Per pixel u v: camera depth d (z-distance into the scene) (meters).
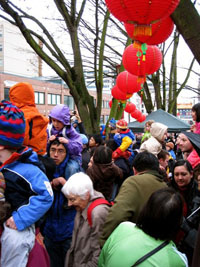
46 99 36.97
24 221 1.82
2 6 4.93
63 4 5.57
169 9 2.31
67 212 2.76
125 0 2.28
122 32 9.33
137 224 1.63
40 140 2.51
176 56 12.25
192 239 2.12
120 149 4.41
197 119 3.36
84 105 5.95
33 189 1.90
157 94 11.91
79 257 2.24
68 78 5.80
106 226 2.09
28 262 1.92
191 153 3.25
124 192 2.23
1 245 1.82
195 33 2.46
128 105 8.10
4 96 31.67
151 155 2.54
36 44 5.52
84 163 4.65
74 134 3.01
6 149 1.92
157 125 4.23
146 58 3.88
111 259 1.52
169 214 1.50
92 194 2.29
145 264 1.43
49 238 2.82
